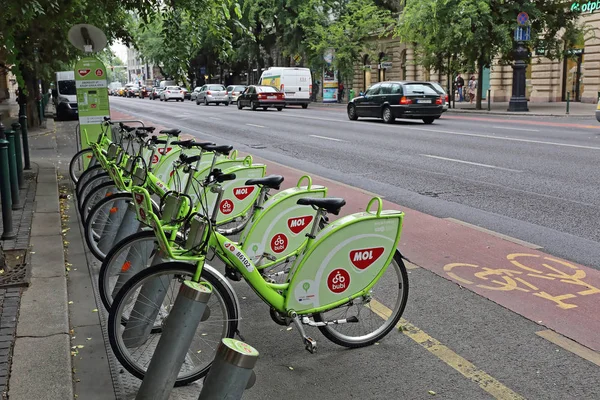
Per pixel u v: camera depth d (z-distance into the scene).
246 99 38.91
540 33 32.72
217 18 10.45
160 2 10.10
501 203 8.99
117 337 3.72
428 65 34.91
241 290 5.53
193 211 4.25
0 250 5.75
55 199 8.95
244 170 6.27
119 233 5.58
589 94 34.28
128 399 3.65
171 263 3.76
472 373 3.93
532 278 5.63
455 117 28.11
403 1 37.09
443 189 10.20
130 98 77.06
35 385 3.67
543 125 22.02
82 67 10.68
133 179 5.96
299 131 21.64
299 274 4.04
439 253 6.41
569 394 3.65
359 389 3.78
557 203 8.90
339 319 4.30
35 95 23.53
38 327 4.49
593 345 4.26
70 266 6.01
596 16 33.09
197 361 3.92
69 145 17.08
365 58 53.31
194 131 22.38
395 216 4.20
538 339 4.38
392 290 5.16
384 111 24.38
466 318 4.77
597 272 5.79
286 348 4.36
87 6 10.86
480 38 30.38
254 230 4.80
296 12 50.81
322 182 10.76
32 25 10.63
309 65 51.53
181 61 10.91
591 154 13.62
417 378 3.89
